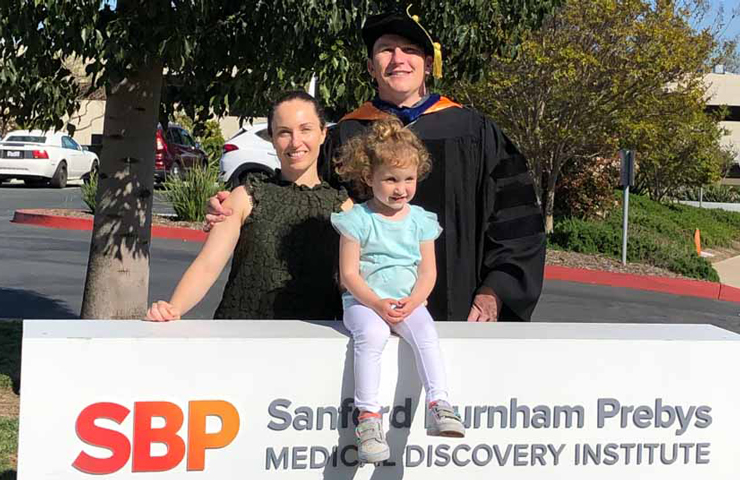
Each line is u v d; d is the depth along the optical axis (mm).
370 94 5699
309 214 3527
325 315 3537
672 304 12047
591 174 18453
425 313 3123
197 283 3318
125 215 6277
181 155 22203
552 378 3197
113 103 6203
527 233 4133
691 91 15961
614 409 3242
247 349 2986
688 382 3283
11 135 23859
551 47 14047
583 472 3244
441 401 2982
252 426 3008
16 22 5023
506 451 3188
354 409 3070
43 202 18984
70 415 2873
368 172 3203
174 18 5145
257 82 5785
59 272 10906
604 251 14867
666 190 26281
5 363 6691
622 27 14242
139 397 2916
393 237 3182
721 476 3334
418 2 5641
